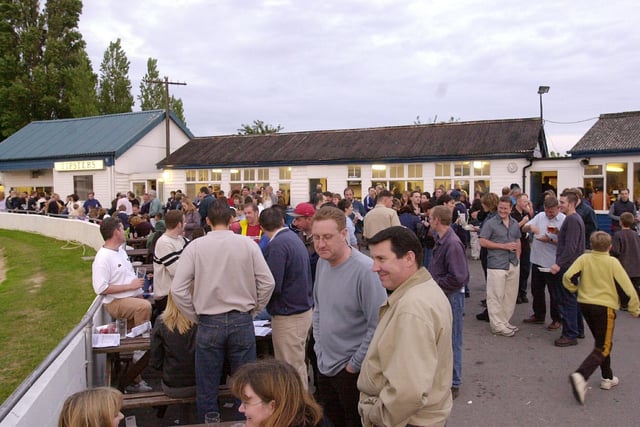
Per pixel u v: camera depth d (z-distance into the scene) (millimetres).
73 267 13891
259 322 5301
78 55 43844
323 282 3559
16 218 23359
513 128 19797
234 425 3084
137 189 26406
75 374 4059
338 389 3447
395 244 2652
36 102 43062
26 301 10219
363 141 21969
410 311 2459
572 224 6305
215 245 3947
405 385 2354
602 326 4883
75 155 26938
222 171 23391
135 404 4090
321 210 3430
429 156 18953
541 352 6254
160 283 5746
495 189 18203
